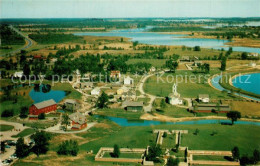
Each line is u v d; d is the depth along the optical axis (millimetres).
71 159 116812
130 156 120062
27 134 145750
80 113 169750
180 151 122812
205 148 124750
